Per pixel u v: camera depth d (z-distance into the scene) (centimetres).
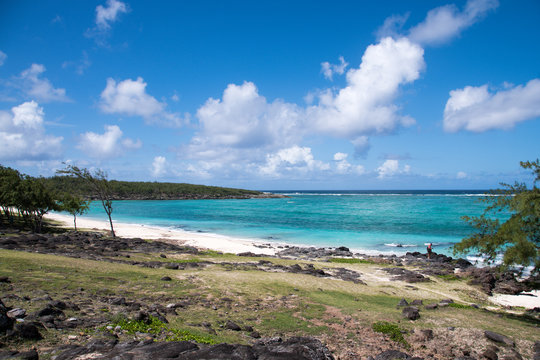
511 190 1642
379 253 3809
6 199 4122
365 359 978
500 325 1361
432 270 2830
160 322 1052
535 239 1546
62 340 795
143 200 18025
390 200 14850
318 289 1839
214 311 1320
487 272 2570
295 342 812
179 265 2288
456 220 6431
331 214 8250
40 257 1884
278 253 3697
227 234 5303
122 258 2517
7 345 707
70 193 4978
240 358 657
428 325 1307
